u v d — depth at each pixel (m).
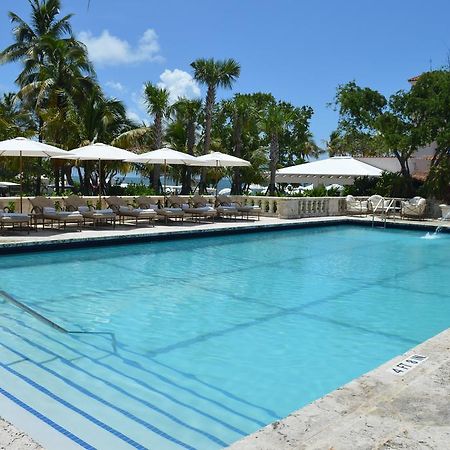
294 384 5.92
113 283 10.54
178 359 6.54
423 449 3.28
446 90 26.56
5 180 35.09
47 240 13.13
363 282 11.45
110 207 17.44
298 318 8.56
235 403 5.36
